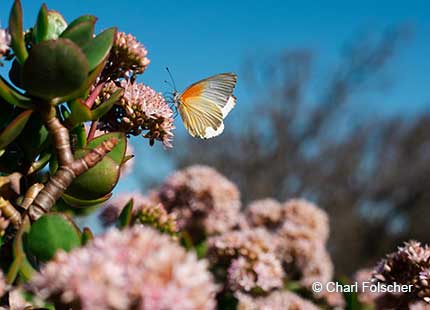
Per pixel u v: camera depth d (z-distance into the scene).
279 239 0.52
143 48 0.27
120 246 0.18
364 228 3.02
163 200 0.53
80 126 0.25
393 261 0.30
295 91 2.92
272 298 0.38
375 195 3.04
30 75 0.23
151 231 0.19
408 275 0.29
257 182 2.81
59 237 0.21
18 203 0.25
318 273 0.52
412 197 3.04
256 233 0.40
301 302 0.38
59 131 0.23
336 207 2.96
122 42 0.27
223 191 0.53
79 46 0.24
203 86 0.40
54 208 0.28
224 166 2.80
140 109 0.27
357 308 0.34
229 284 0.38
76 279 0.17
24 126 0.25
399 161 3.10
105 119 0.28
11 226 0.23
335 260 2.93
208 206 0.53
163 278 0.17
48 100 0.23
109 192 0.25
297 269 0.52
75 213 0.34
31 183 0.25
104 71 0.27
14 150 0.25
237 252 0.39
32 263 0.22
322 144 2.97
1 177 0.24
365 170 3.07
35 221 0.22
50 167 0.25
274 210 0.58
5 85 0.23
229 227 0.55
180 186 0.53
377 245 3.00
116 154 0.26
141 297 0.17
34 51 0.22
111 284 0.17
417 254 0.29
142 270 0.17
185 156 2.67
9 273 0.20
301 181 2.92
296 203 0.58
